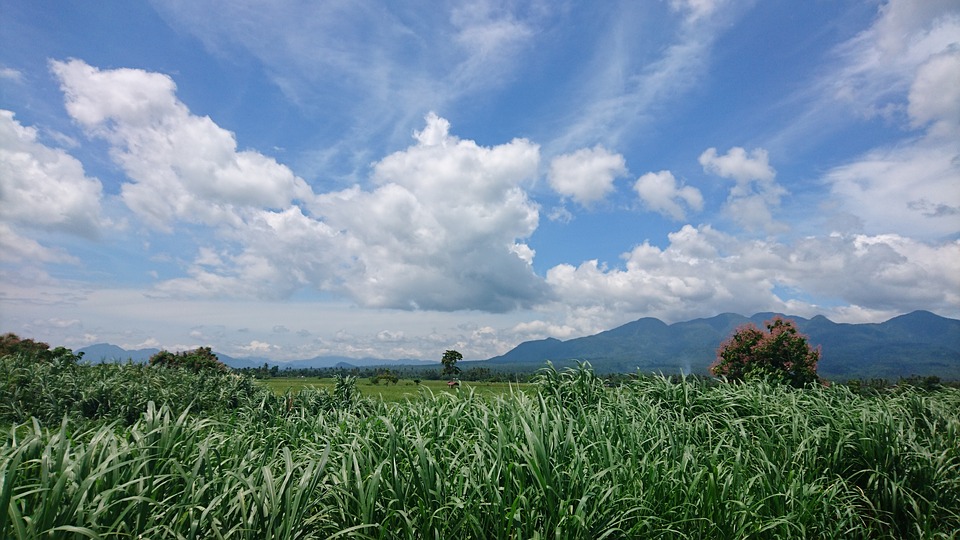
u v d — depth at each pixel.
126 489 3.27
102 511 3.03
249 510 3.40
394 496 3.86
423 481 3.88
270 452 4.91
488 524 3.85
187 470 3.84
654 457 4.98
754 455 5.59
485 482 3.95
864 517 5.23
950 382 9.07
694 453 5.23
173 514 3.38
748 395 7.21
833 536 4.52
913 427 6.37
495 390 6.96
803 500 4.65
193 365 25.70
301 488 3.40
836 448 5.63
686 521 4.16
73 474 3.17
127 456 3.71
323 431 5.90
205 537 3.22
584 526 3.62
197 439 4.52
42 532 2.76
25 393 13.26
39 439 3.50
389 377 31.34
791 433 6.08
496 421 5.01
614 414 6.10
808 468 5.45
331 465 4.36
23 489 3.25
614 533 3.96
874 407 6.92
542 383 7.31
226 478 3.57
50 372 16.27
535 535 3.51
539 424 4.73
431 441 4.75
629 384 7.85
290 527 3.17
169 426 3.97
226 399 14.76
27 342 23.30
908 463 5.57
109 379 14.69
